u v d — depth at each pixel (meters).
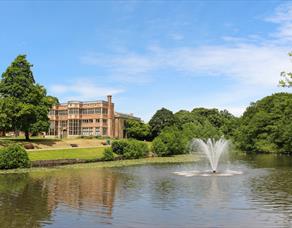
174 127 96.19
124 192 28.06
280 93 104.00
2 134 102.12
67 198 25.39
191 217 19.67
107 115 112.88
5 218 19.52
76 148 69.12
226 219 19.19
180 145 83.00
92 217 19.73
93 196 26.22
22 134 114.12
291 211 21.00
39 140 77.50
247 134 91.75
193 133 99.50
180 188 30.16
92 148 70.19
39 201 24.28
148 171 45.00
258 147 88.31
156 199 24.98
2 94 74.06
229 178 37.06
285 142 81.12
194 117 134.62
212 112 148.50
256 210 21.31
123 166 52.66
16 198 25.38
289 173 41.50
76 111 112.75
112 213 20.72
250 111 107.75
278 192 27.73
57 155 58.59
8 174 40.88
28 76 75.62
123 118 120.56
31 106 70.69
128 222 18.67
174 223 18.42
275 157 72.75
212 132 101.88
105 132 112.12
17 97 73.56
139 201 24.28
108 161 61.59
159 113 117.44
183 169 47.94
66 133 115.06
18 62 74.38
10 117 68.81
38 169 46.56
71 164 54.66
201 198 25.31
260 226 17.77
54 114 116.06
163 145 76.56
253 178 36.88
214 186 31.20
